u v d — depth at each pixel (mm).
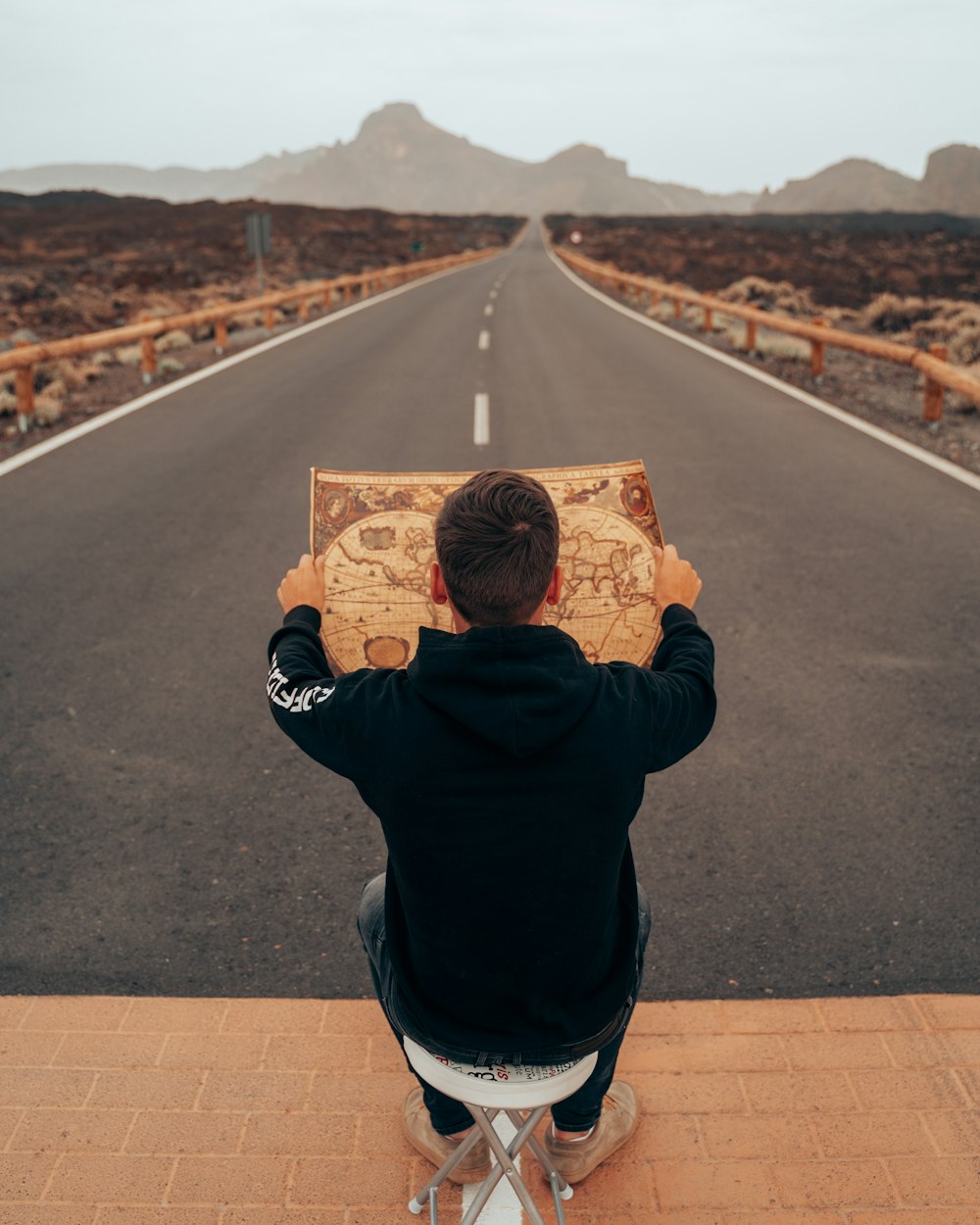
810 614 5844
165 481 8703
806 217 141125
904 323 26781
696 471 9016
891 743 4441
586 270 44062
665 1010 2861
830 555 6816
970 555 6742
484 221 127875
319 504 1882
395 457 9570
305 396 12844
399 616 1810
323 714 1511
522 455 9648
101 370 15219
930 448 9859
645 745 1488
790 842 3750
